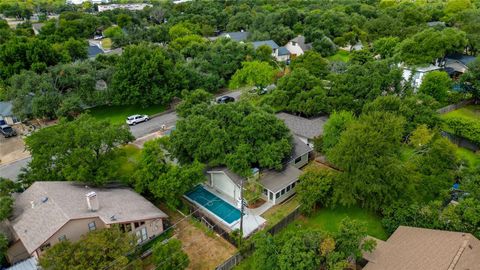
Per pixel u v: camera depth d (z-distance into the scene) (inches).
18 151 1605.6
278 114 1740.9
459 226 934.4
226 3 5196.9
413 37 2418.8
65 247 815.1
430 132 1381.6
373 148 1061.8
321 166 1430.9
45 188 1026.1
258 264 856.9
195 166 1154.7
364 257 874.1
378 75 1692.9
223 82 2329.0
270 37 3378.4
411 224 1010.1
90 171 1115.3
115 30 3737.7
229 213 1158.3
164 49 2324.1
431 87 1899.6
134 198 1112.8
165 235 1071.6
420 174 1111.0
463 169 1198.9
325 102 1665.8
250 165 1253.7
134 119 1888.5
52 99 1828.2
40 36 3036.4
